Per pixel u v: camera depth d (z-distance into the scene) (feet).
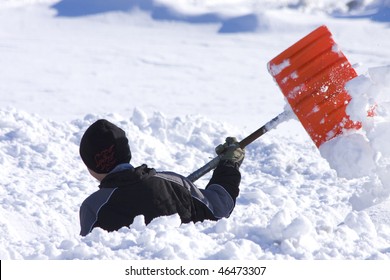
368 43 325.62
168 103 186.50
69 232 42.70
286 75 35.55
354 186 53.78
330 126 35.37
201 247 25.91
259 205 46.44
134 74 241.76
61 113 161.68
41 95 190.70
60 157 57.77
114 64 262.47
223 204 30.30
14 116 63.98
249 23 357.82
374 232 30.53
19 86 204.95
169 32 350.84
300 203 48.49
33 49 289.53
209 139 67.31
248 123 139.23
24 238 39.81
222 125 71.46
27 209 43.34
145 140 62.85
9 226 38.45
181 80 232.94
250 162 61.52
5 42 305.94
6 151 57.26
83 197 48.80
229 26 357.00
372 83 34.01
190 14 369.91
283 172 58.03
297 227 26.27
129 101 188.14
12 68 240.32
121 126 65.72
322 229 28.71
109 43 317.42
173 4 379.14
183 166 60.70
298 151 65.41
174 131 67.87
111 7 377.09
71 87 208.13
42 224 41.42
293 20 364.99
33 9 374.22
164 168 59.11
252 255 25.35
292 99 35.42
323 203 49.06
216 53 300.40
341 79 35.27
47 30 349.61
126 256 25.23
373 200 35.88
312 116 35.35
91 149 29.25
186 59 281.95
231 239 27.02
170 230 26.78
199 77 240.53
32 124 62.95
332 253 25.91
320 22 363.76
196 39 336.70
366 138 35.22
